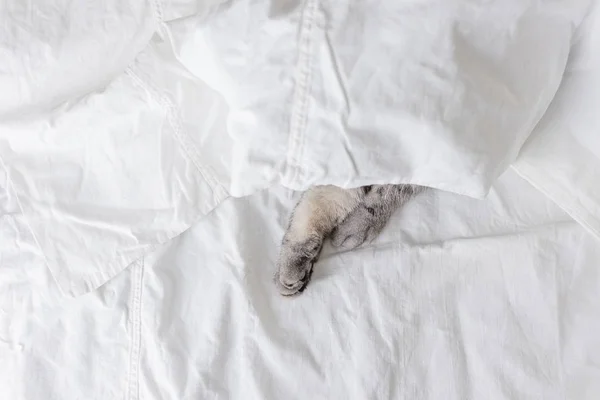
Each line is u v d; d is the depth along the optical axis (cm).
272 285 66
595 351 62
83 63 67
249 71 51
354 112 50
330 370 63
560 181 62
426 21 50
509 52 52
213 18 52
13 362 64
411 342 64
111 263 65
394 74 50
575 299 64
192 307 65
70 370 63
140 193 65
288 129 51
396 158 52
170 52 61
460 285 65
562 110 59
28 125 65
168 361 63
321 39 50
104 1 67
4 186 67
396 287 65
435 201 68
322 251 67
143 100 63
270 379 63
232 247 66
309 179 52
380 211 67
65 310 65
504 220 67
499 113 52
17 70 67
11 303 65
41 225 65
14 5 67
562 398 62
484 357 63
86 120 64
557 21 52
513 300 64
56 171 65
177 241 66
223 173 62
